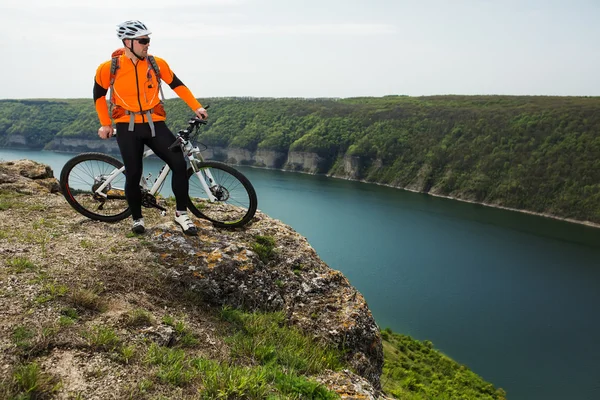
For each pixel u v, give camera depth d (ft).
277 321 14.79
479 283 270.87
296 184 597.11
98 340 9.81
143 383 8.86
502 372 174.19
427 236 366.63
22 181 22.97
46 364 8.79
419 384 103.35
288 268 17.44
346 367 14.35
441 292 252.21
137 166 15.12
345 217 407.64
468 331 207.92
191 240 16.14
